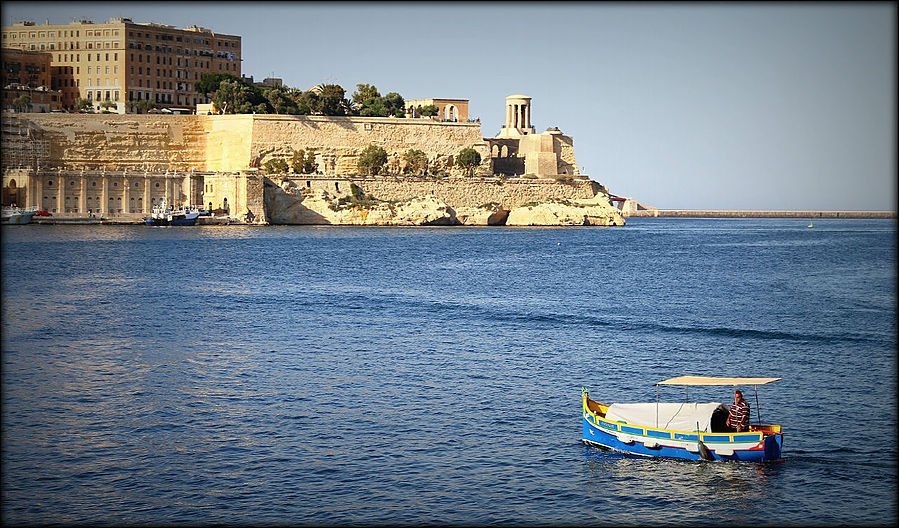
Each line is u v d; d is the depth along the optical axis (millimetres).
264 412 57500
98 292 112062
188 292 113188
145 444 51531
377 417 56531
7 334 82312
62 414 57000
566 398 61281
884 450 51344
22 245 178125
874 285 131625
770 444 49125
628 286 127500
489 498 44969
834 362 73188
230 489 45562
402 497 44875
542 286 125750
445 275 138625
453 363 71375
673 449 49719
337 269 144625
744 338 83688
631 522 42844
